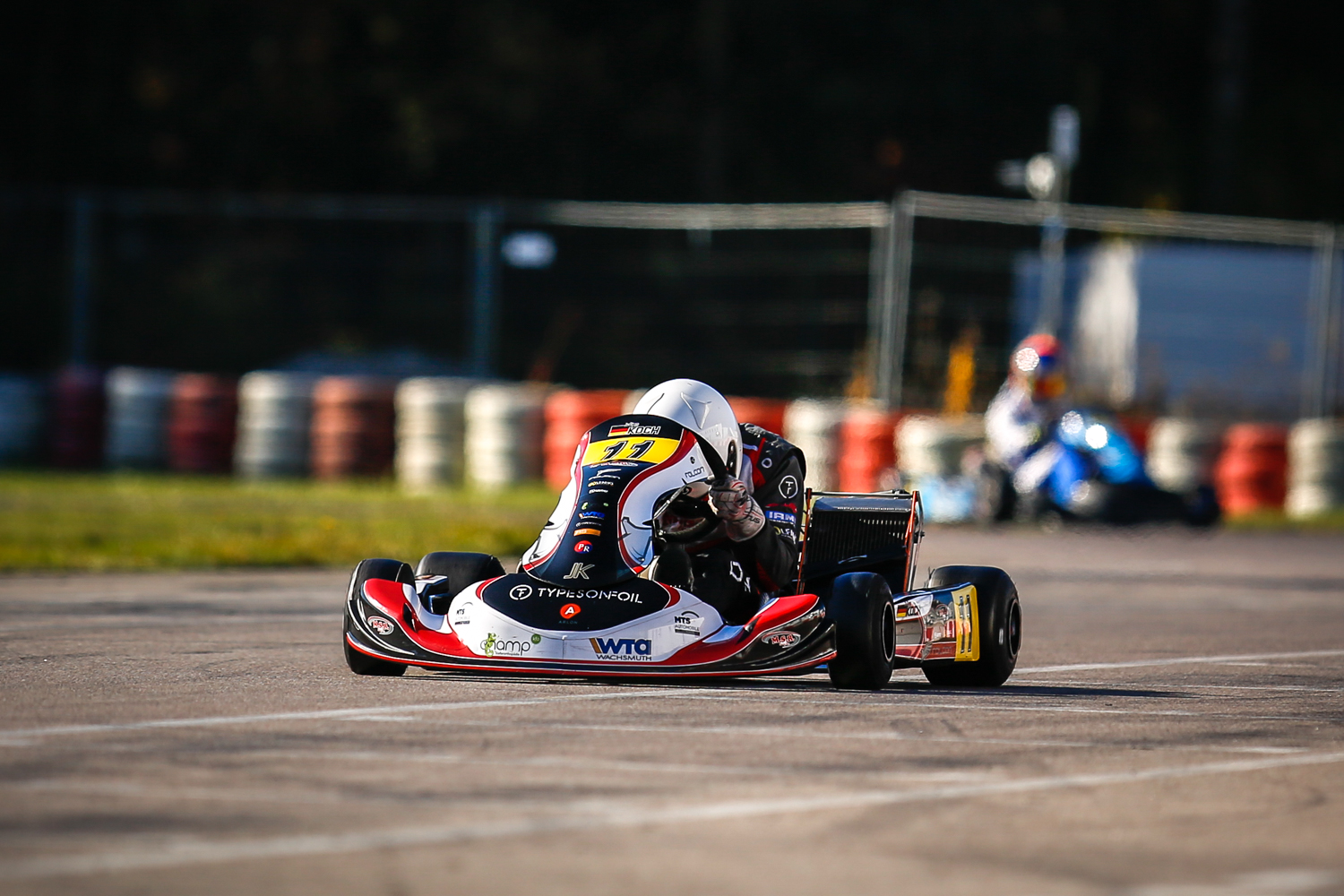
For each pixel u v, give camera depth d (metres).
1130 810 17.52
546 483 84.44
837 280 138.00
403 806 16.88
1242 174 164.88
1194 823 16.97
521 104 145.12
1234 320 100.12
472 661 25.08
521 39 147.25
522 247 90.88
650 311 137.50
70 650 30.20
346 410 88.44
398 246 143.62
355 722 21.98
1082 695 27.19
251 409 89.19
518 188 147.12
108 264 129.00
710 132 147.50
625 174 148.50
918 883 14.44
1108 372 99.88
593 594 25.39
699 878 14.40
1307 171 166.50
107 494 75.38
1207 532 75.31
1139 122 171.00
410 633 25.92
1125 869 15.07
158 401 91.38
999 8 156.00
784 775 18.80
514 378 133.50
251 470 88.94
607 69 151.50
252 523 60.44
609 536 26.03
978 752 20.70
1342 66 180.25
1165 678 30.19
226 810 16.56
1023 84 156.62
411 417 86.31
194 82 143.25
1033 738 21.92
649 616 25.09
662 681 27.02
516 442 84.38
